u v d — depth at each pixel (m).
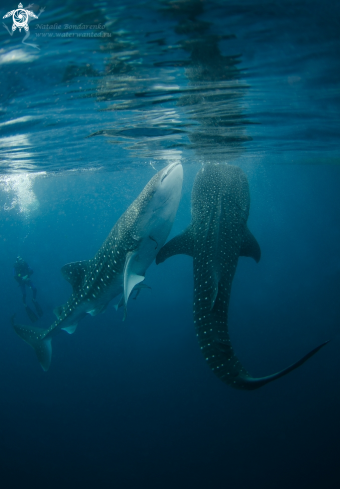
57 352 22.02
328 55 5.32
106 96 7.20
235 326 21.05
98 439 13.63
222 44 4.86
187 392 15.38
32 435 14.51
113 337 22.84
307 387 14.02
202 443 12.40
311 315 20.83
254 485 10.34
